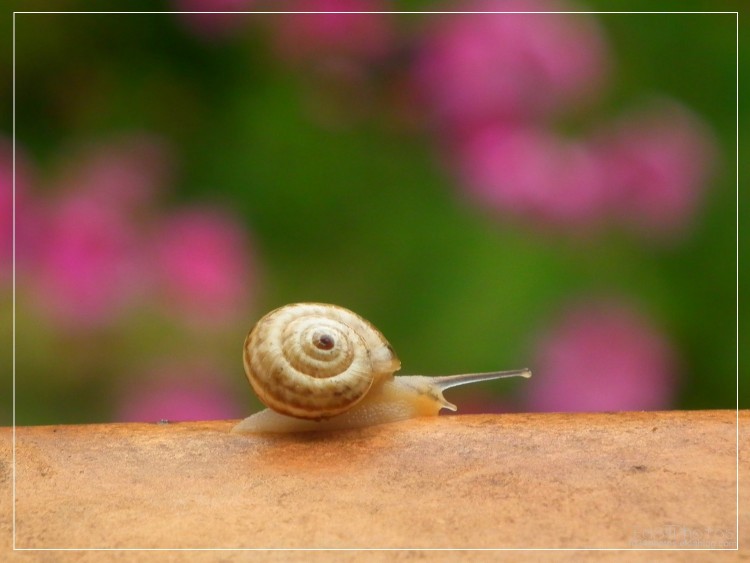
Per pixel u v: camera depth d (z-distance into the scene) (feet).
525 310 0.59
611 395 0.58
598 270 0.60
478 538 0.40
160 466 0.44
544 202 0.59
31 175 0.60
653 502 0.41
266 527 0.41
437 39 0.60
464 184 0.60
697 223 0.61
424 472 0.43
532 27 0.59
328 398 0.47
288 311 0.49
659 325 0.60
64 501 0.42
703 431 0.45
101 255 0.58
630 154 0.60
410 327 0.61
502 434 0.45
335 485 0.43
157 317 0.59
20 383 0.58
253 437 0.47
